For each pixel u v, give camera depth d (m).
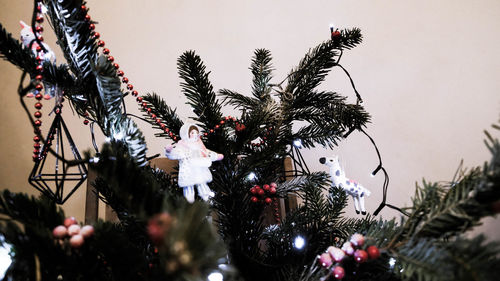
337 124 0.68
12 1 1.09
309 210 0.61
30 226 0.38
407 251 0.41
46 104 1.05
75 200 0.98
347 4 1.08
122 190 0.38
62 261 0.38
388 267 0.45
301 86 0.69
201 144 0.57
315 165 1.01
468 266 0.36
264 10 1.11
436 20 1.04
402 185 0.98
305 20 1.09
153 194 0.38
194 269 0.28
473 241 0.37
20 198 0.40
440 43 1.02
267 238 0.60
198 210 0.35
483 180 0.38
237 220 0.55
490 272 0.36
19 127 1.03
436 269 0.38
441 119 0.99
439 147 0.98
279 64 1.07
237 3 1.12
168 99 1.07
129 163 0.40
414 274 0.41
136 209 0.38
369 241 0.44
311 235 0.56
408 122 1.01
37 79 0.47
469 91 0.99
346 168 1.00
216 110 0.67
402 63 1.03
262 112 0.63
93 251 0.39
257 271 0.52
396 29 1.05
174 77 1.08
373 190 0.99
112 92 0.47
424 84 1.02
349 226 0.60
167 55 1.09
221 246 0.36
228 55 1.09
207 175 0.55
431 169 0.97
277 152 0.62
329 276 0.44
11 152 1.01
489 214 0.38
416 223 0.42
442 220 0.40
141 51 1.09
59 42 0.50
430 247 0.40
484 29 1.01
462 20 1.02
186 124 0.58
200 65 0.67
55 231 0.38
